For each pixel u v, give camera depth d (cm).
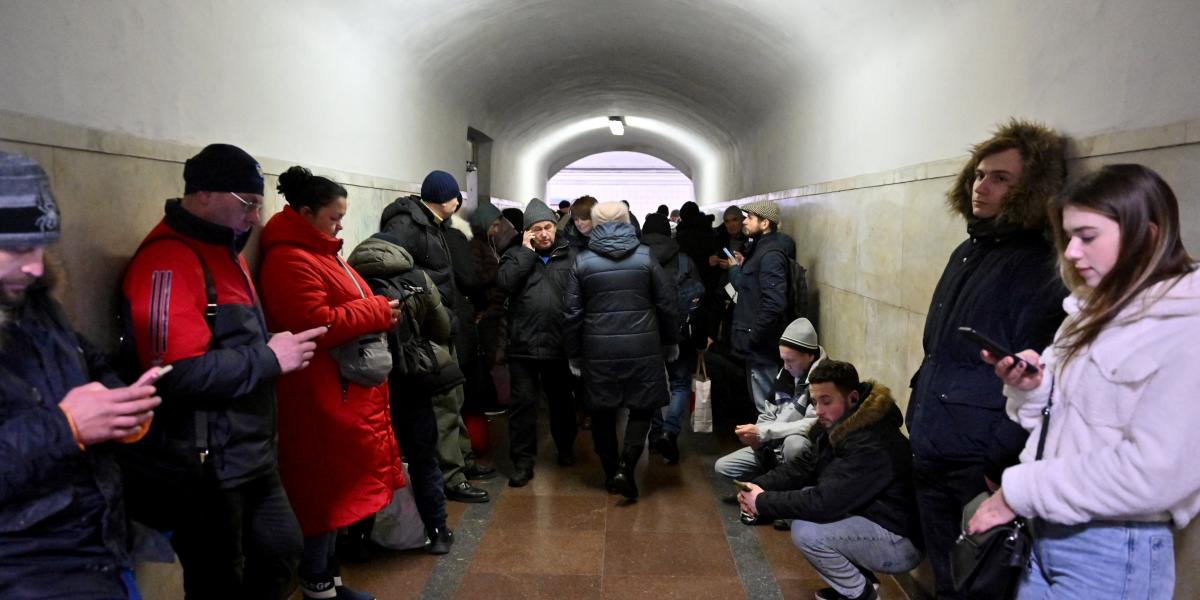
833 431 294
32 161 143
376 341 299
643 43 752
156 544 176
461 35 574
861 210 445
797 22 493
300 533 253
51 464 143
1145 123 194
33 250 144
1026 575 165
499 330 549
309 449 287
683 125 1254
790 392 443
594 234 429
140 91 237
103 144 216
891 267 388
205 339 212
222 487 220
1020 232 229
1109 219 147
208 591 229
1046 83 245
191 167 220
